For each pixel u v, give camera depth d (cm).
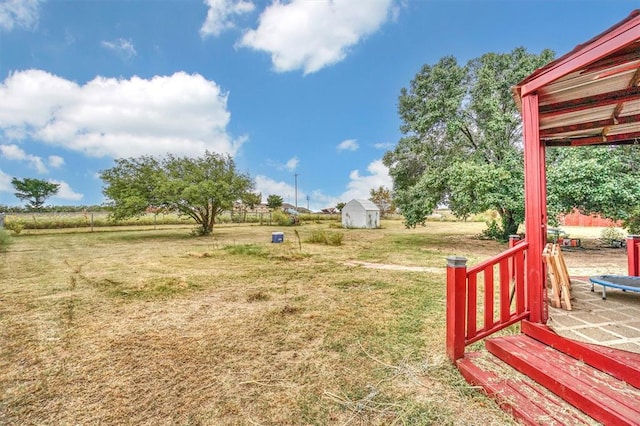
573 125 334
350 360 268
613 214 842
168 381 238
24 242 1288
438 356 267
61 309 417
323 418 191
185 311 408
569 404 182
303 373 248
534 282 259
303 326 352
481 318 369
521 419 177
